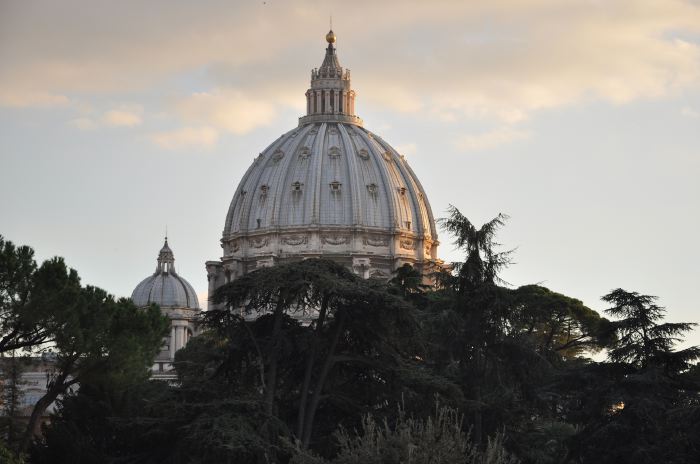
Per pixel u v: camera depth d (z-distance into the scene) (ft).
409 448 355.77
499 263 563.89
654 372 515.91
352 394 503.20
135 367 558.56
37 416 558.56
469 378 544.21
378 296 476.95
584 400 537.24
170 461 453.58
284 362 498.28
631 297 544.62
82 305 538.47
